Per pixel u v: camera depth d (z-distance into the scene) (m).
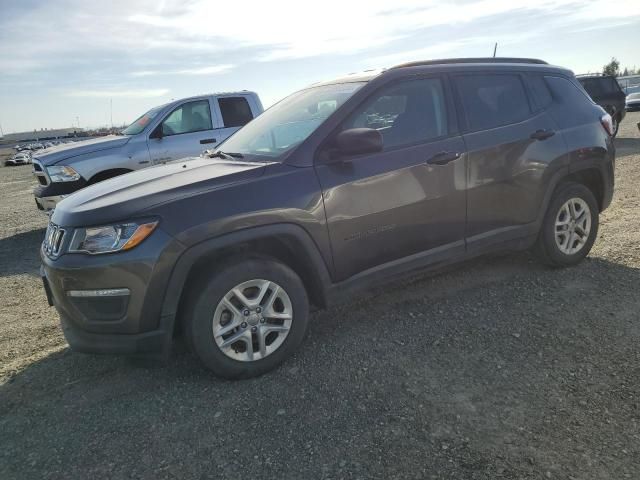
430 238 3.73
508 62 4.38
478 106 4.01
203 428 2.71
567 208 4.48
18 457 2.59
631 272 4.39
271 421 2.72
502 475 2.23
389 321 3.81
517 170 4.07
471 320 3.73
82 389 3.21
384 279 3.60
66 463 2.52
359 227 3.39
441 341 3.46
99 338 2.92
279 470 2.36
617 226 5.78
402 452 2.41
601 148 4.58
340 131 3.41
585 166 4.48
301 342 3.48
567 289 4.15
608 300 3.89
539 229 4.34
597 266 4.59
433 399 2.81
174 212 2.89
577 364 3.06
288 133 3.63
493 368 3.08
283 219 3.09
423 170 3.61
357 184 3.37
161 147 8.04
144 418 2.84
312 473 2.32
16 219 10.17
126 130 8.53
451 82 3.94
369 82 3.62
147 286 2.83
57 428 2.81
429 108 3.79
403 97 3.71
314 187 3.22
